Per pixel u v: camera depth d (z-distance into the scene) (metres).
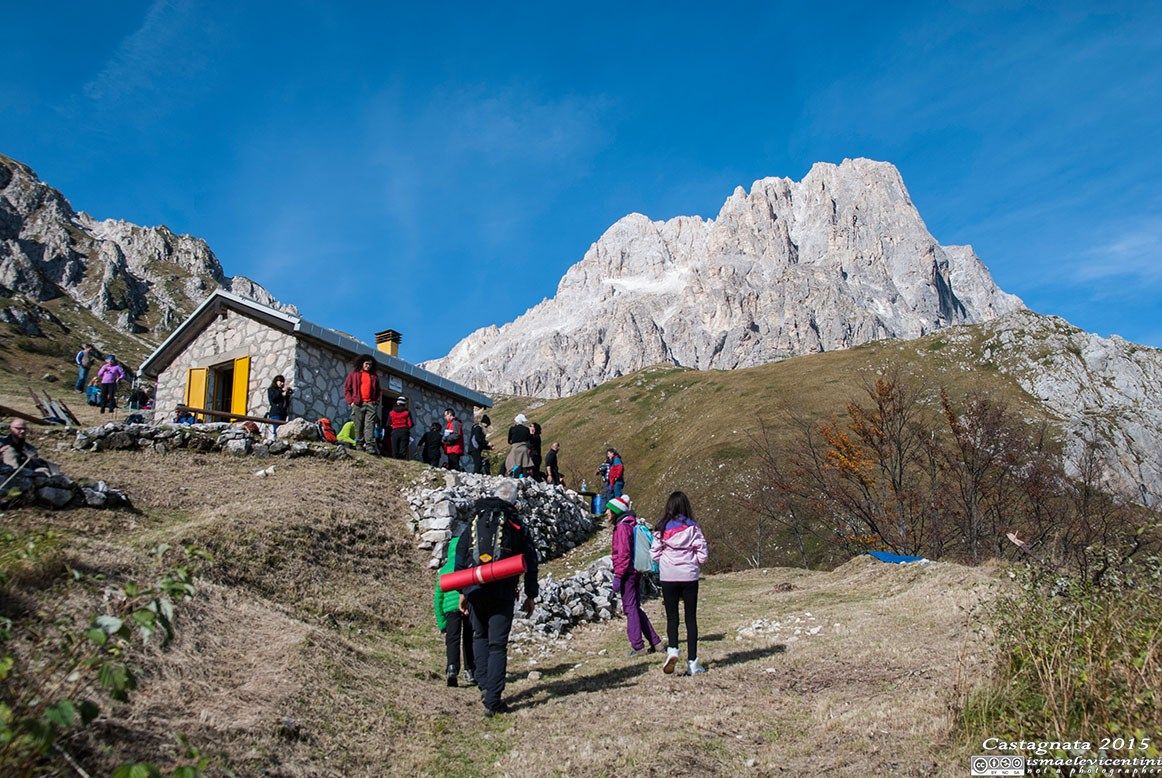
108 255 173.50
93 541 7.83
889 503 33.84
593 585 12.73
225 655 6.32
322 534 12.17
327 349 21.66
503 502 7.35
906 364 95.12
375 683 7.00
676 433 107.81
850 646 8.91
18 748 3.48
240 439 15.71
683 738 6.04
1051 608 6.22
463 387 26.66
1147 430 59.19
